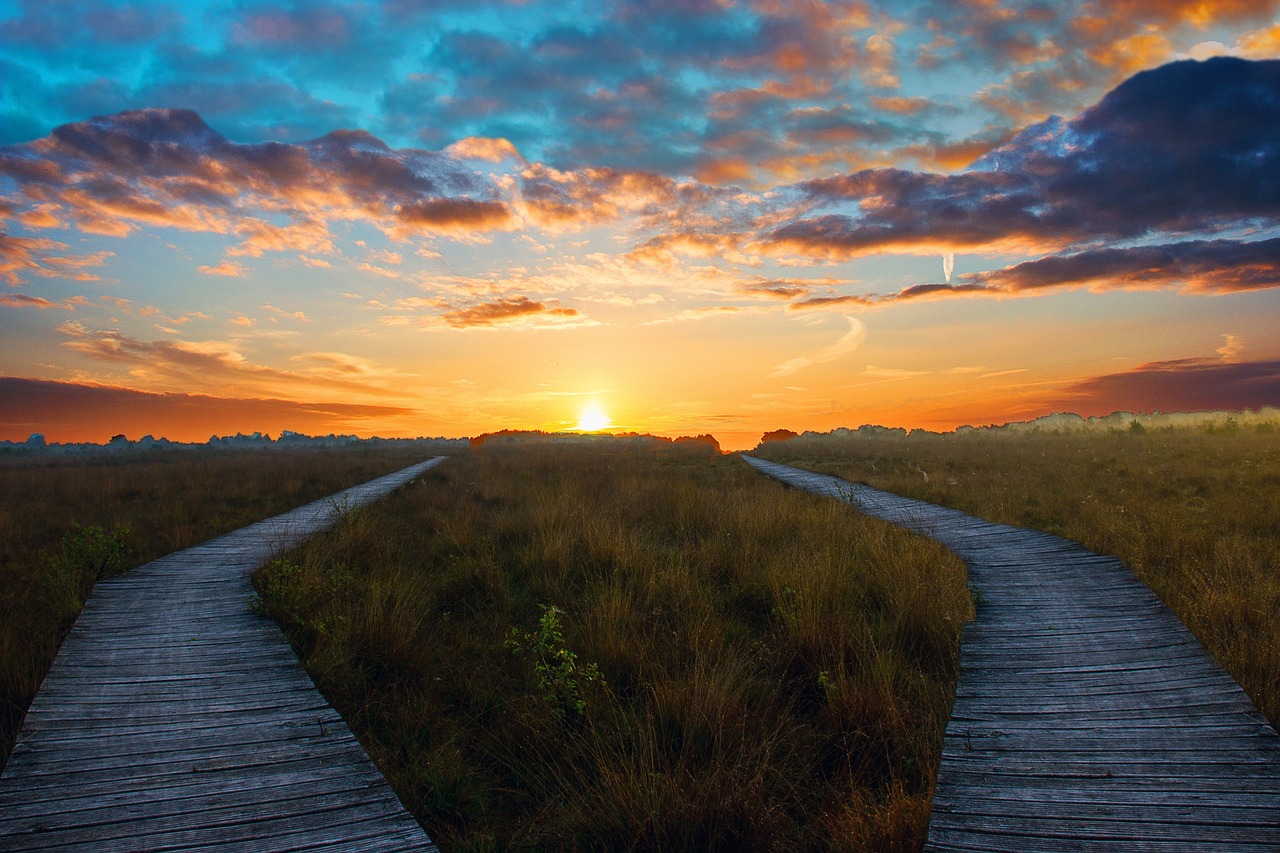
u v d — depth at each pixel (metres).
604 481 19.14
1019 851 3.11
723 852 3.57
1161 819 3.28
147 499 16.81
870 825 3.61
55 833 3.40
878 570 7.98
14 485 18.41
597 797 4.00
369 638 6.26
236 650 5.99
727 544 9.95
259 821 3.53
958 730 4.23
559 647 6.04
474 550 10.01
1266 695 4.68
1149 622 5.82
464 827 4.04
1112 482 15.86
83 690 5.14
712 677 5.12
